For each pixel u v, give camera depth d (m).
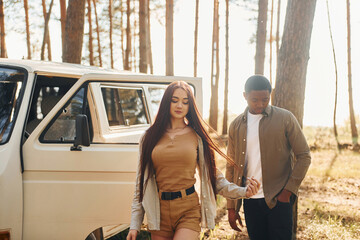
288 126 2.93
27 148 2.89
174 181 2.55
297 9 4.49
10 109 2.95
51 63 3.59
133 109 4.30
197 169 2.79
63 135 3.00
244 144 3.06
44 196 2.91
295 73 4.52
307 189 7.89
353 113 19.98
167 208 2.55
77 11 7.16
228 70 20.06
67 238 2.94
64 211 2.93
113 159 2.96
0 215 2.76
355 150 15.23
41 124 2.93
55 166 2.90
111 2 21.53
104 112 3.93
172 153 2.54
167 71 13.91
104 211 2.97
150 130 2.62
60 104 2.96
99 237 3.22
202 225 2.60
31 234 2.89
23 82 3.06
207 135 2.70
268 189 2.96
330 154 13.73
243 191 2.62
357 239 4.63
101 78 2.97
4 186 2.75
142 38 11.27
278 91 4.64
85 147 2.95
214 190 2.71
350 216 5.74
